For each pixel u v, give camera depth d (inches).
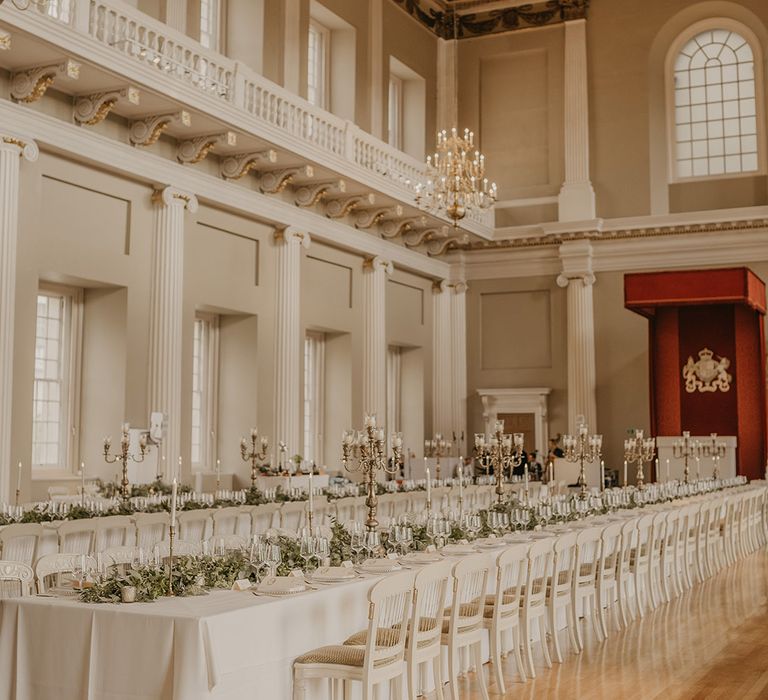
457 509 474.0
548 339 1002.1
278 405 756.6
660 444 860.0
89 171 596.4
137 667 212.4
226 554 273.6
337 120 765.3
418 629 260.2
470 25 1043.9
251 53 746.8
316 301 823.1
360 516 594.2
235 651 217.5
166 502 487.8
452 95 1035.9
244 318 747.4
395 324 954.1
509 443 504.4
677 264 951.6
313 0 815.1
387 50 927.7
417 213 876.6
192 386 685.3
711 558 560.1
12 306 531.8
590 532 360.2
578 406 970.1
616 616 415.8
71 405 622.8
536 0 1021.2
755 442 886.4
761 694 289.4
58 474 609.9
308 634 244.8
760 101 948.0
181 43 603.8
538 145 1017.5
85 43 518.3
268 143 669.9
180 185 654.5
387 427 898.1
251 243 743.1
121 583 233.1
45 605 223.0
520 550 307.1
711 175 964.6
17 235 544.4
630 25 991.6
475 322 1031.0
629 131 983.6
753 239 924.0
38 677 221.0
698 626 394.3
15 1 473.7
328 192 791.7
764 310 858.1
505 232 1000.9
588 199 979.9
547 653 332.8
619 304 972.6
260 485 666.8
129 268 624.4
